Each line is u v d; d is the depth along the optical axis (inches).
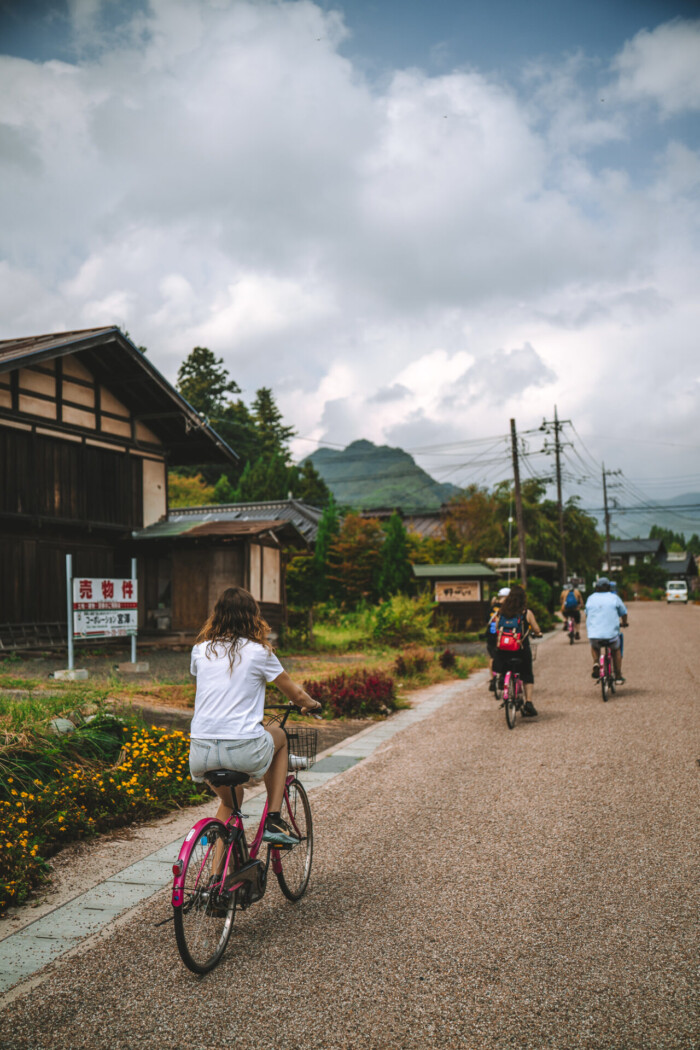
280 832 153.4
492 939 144.8
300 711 162.2
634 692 474.3
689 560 4087.1
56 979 133.8
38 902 173.0
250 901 148.4
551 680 559.2
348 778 282.2
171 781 260.4
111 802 235.5
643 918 152.3
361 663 655.1
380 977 131.4
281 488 1952.5
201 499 1852.9
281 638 814.5
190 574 776.9
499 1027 115.9
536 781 264.4
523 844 199.3
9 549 637.3
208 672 148.8
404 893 169.3
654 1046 110.7
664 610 1825.8
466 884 173.2
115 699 344.8
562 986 127.0
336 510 1540.4
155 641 748.6
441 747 332.8
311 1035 114.7
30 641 649.6
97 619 491.8
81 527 717.3
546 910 157.4
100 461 745.6
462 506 2026.3
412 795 253.8
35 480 657.0
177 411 779.4
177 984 130.6
